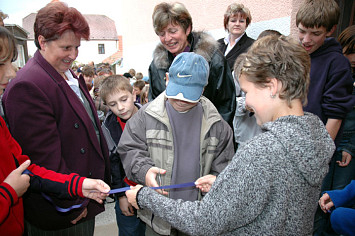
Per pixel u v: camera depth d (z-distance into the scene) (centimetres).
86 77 502
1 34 94
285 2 243
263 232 75
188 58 116
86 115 132
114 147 168
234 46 274
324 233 185
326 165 75
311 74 171
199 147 127
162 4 170
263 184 71
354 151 193
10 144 105
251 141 78
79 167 128
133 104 176
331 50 167
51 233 130
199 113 130
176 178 126
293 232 75
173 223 82
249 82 80
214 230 75
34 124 110
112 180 167
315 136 73
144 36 662
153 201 88
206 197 80
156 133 126
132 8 712
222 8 342
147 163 123
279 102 77
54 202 119
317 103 168
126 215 164
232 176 75
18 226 107
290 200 73
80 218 131
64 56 120
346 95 160
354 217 129
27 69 117
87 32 124
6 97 110
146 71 669
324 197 150
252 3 290
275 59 73
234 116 206
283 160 71
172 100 123
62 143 123
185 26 171
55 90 118
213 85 185
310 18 156
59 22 112
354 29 185
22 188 98
